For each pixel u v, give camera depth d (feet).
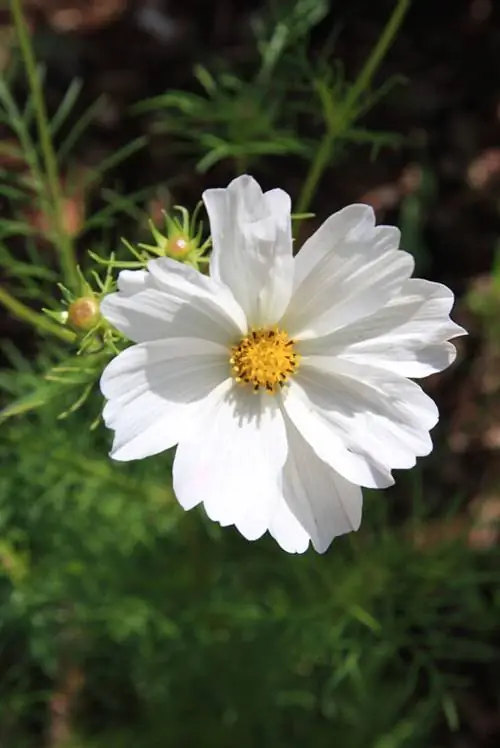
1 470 1.75
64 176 2.01
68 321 1.41
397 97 2.09
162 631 1.83
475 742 1.98
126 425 1.32
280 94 1.70
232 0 2.12
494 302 1.98
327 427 1.36
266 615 1.76
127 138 2.06
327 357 1.37
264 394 1.38
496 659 1.99
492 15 2.11
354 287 1.35
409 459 1.35
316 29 2.10
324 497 1.36
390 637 1.79
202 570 1.84
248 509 1.34
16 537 1.81
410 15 2.13
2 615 1.82
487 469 2.02
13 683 1.96
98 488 1.76
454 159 2.09
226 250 1.33
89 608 1.82
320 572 1.80
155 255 1.54
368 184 2.05
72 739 1.93
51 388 1.47
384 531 1.80
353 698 1.92
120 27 2.12
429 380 2.05
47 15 2.13
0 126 2.04
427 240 2.08
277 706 1.92
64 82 2.09
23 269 1.64
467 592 1.85
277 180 2.03
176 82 2.09
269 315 1.37
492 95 2.11
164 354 1.33
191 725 1.93
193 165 2.03
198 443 1.34
